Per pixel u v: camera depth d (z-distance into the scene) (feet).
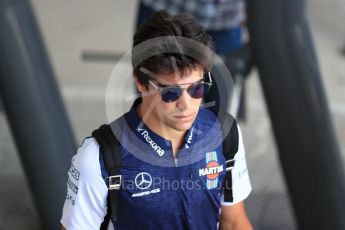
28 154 36.83
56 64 65.41
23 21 35.45
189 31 16.42
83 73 63.57
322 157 34.58
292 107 34.63
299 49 34.19
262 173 47.03
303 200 35.45
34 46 36.04
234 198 19.67
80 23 76.33
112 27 75.56
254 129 52.70
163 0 43.57
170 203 18.20
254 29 34.86
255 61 35.81
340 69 65.77
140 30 16.96
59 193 36.81
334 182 34.68
